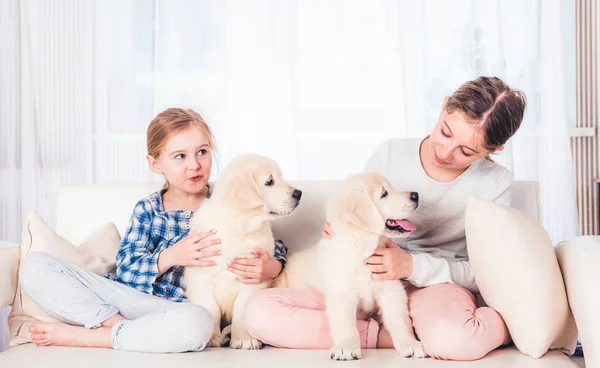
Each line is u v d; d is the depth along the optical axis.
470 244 1.68
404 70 3.22
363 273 1.71
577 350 2.72
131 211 2.11
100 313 1.71
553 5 3.24
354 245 1.71
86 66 3.22
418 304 1.71
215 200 1.84
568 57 3.35
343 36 3.27
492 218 1.62
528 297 1.56
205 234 1.80
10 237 3.22
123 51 3.23
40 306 1.78
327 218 1.78
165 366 1.47
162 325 1.62
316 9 3.27
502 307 1.62
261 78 3.26
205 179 2.03
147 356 1.58
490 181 1.91
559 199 3.26
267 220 1.89
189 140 1.98
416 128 3.23
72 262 1.89
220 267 1.82
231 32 3.25
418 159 1.96
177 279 1.95
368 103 3.29
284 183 1.85
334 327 1.63
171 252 1.83
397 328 1.66
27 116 3.22
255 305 1.69
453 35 3.22
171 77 3.22
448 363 1.50
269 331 1.67
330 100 3.29
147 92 3.24
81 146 3.24
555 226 3.27
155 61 3.23
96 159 3.24
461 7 3.21
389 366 1.46
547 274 1.57
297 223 2.05
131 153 3.24
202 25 3.23
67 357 1.57
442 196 1.92
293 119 3.25
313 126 3.29
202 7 3.22
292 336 1.66
